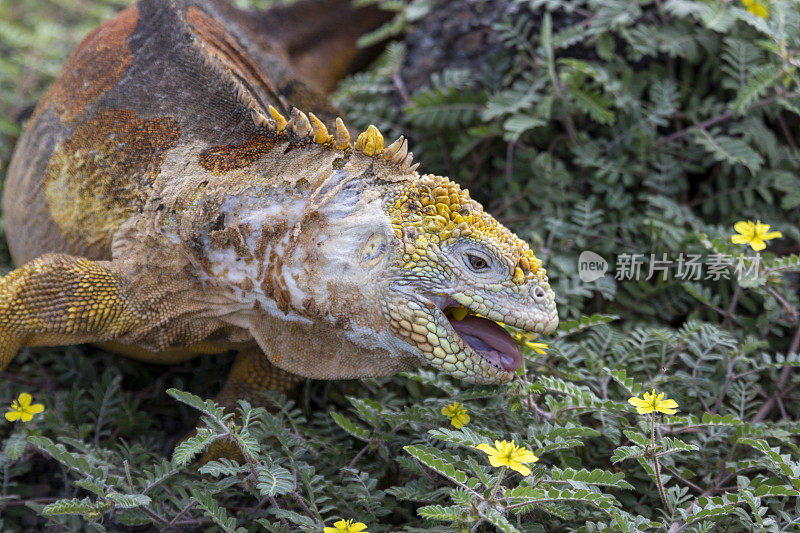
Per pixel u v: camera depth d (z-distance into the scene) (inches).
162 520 158.6
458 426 162.9
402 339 164.2
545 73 248.8
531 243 233.0
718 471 173.9
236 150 180.9
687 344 199.0
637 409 150.1
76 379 216.4
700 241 215.5
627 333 214.2
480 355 167.0
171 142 188.1
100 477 158.2
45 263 182.4
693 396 191.2
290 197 171.5
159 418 218.1
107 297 181.8
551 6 249.0
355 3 293.4
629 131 242.1
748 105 235.1
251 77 206.2
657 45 246.2
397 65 275.6
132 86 199.6
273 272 172.1
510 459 136.3
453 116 252.8
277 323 178.9
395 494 157.3
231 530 147.7
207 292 181.6
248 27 271.7
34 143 219.1
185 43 197.9
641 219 231.9
